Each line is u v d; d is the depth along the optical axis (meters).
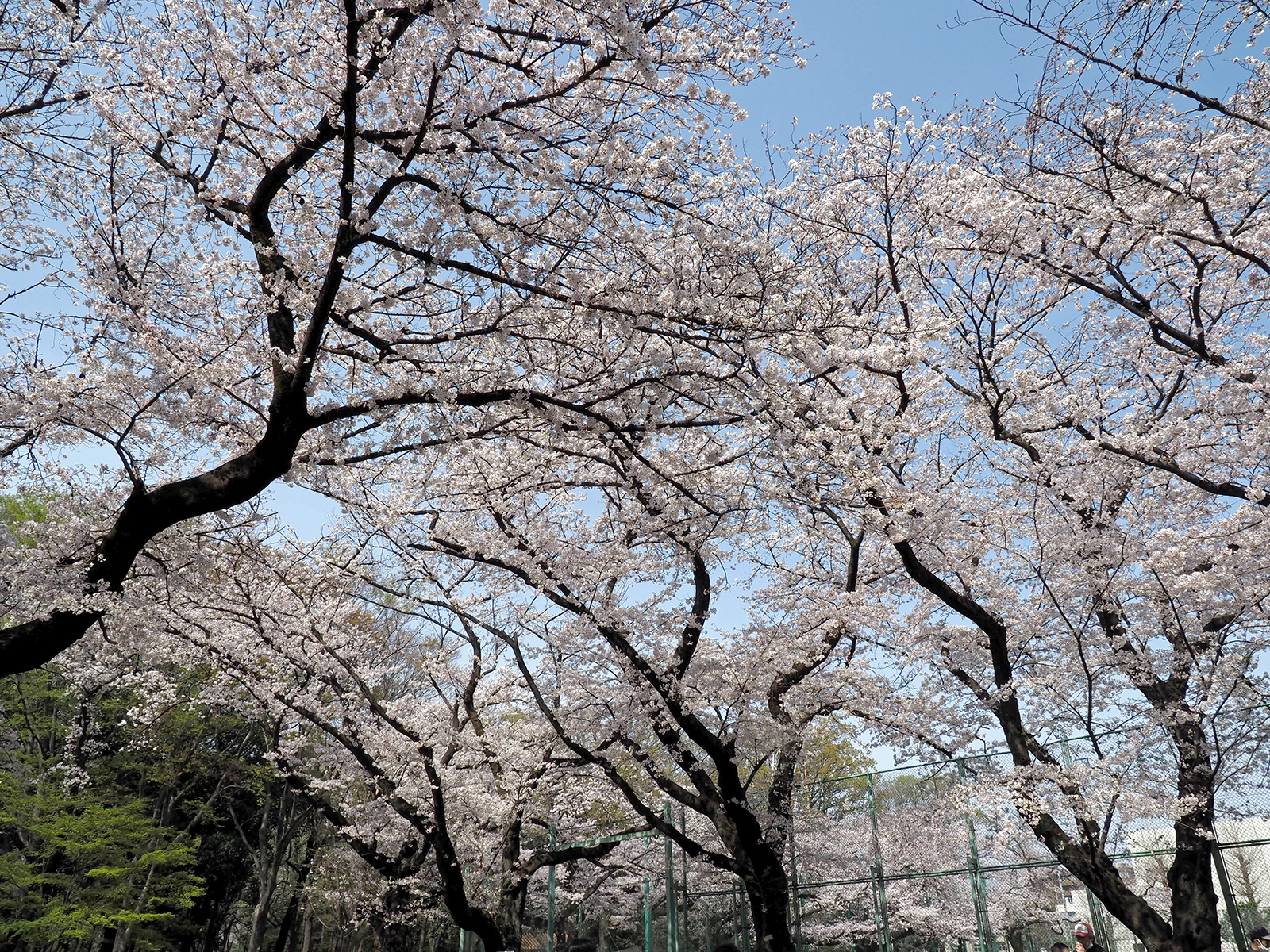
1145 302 7.96
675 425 6.55
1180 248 8.02
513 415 6.93
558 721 11.27
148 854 14.79
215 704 13.63
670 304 6.16
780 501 8.44
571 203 6.05
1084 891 10.62
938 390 9.73
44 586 6.39
